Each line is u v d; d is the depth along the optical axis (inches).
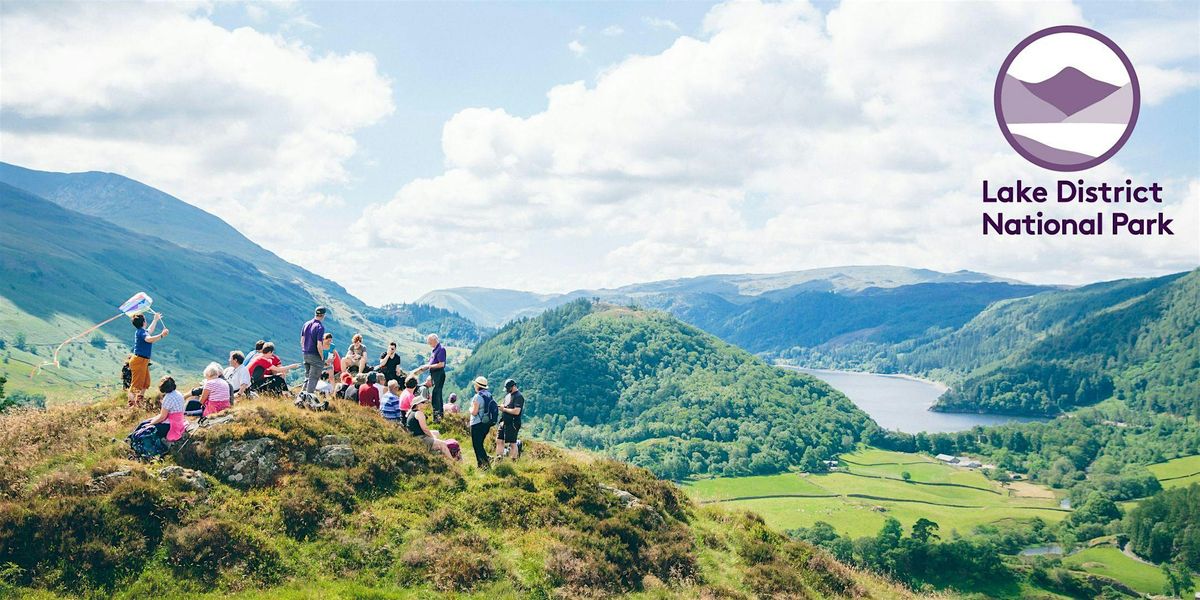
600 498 930.7
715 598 807.7
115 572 648.4
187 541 687.1
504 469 942.4
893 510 7805.1
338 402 1034.7
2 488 697.0
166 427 811.4
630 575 808.3
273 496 775.7
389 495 836.6
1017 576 4234.7
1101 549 6461.6
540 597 729.6
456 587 713.0
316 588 681.6
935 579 4158.5
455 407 1282.0
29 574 627.8
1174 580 5511.8
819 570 964.6
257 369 1050.1
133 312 956.6
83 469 743.1
